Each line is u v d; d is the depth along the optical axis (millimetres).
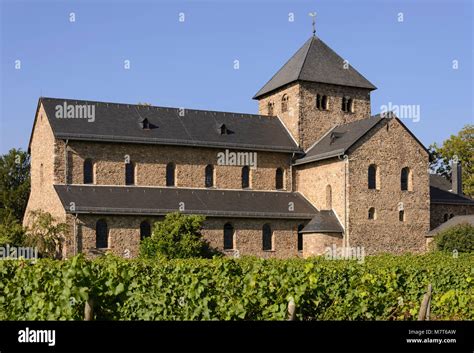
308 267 20609
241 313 17562
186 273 20781
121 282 18641
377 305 21328
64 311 16062
